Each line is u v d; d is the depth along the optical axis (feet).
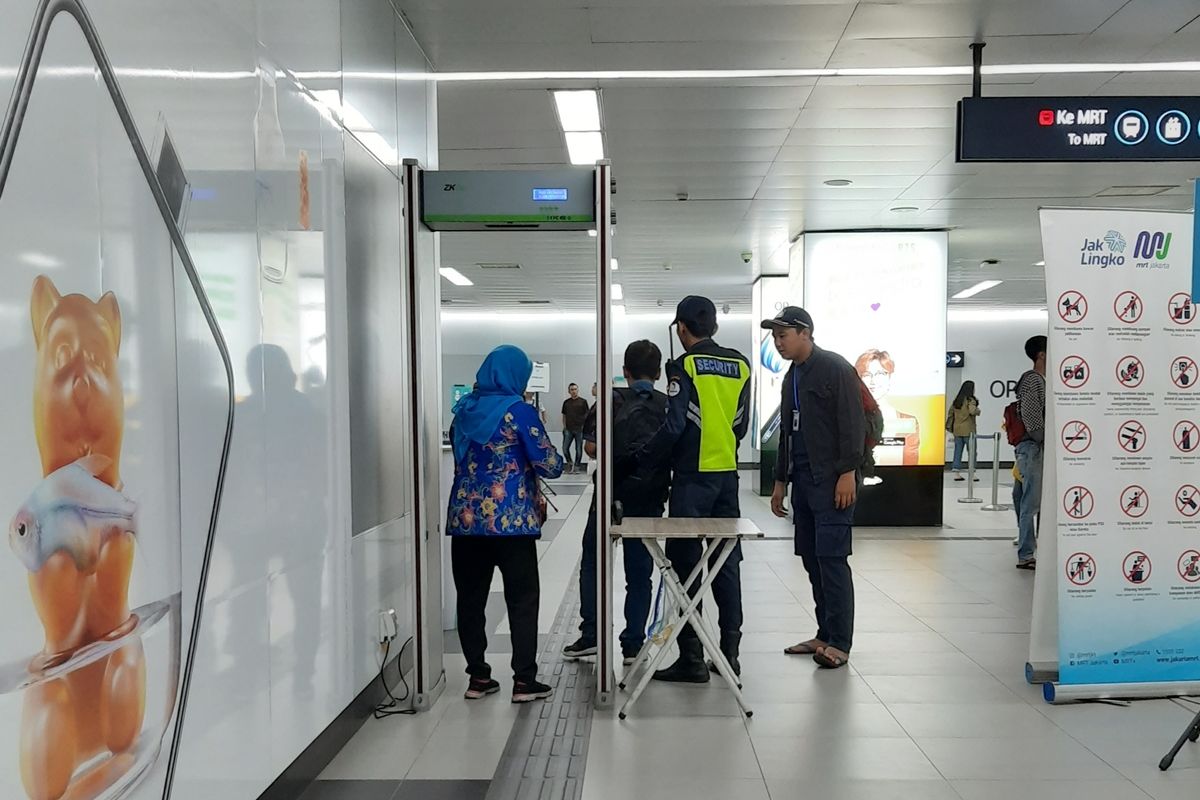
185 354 6.66
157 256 6.25
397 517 12.88
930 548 26.23
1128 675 12.29
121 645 5.70
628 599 14.08
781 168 23.52
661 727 11.33
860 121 19.39
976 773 9.95
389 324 12.71
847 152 21.98
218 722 7.16
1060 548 12.18
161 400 6.28
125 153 5.82
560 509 35.42
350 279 11.03
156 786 6.17
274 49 8.64
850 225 31.58
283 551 8.64
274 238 8.57
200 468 6.88
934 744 10.78
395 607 12.76
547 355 67.31
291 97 9.09
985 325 64.03
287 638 8.71
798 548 14.85
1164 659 12.34
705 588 11.84
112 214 5.65
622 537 11.67
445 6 13.48
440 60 15.71
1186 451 12.27
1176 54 15.42
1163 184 24.95
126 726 5.76
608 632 11.95
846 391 13.51
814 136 20.53
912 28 14.30
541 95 17.61
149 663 6.07
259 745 7.98
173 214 6.51
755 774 9.92
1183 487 12.28
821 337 32.24
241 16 7.86
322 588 9.75
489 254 38.70
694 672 13.15
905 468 31.24
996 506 36.01
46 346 4.92
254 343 8.04
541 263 41.39
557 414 67.15
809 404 13.91
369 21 12.05
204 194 7.06
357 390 11.16
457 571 12.49
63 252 5.10
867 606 18.34
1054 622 12.96
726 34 14.55
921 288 32.14
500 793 9.40
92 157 5.41
